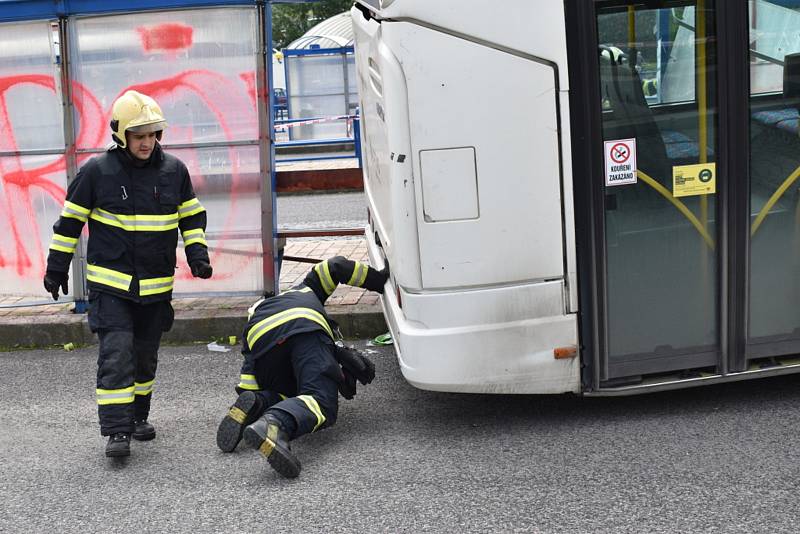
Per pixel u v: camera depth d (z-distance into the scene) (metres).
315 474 4.53
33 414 5.64
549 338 4.70
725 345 4.82
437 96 4.42
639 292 4.73
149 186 4.83
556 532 3.81
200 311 7.02
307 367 4.74
